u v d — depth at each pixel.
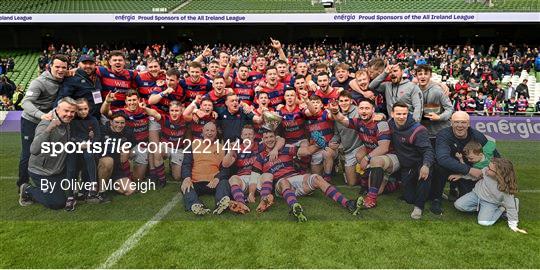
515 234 2.97
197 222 3.18
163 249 2.75
